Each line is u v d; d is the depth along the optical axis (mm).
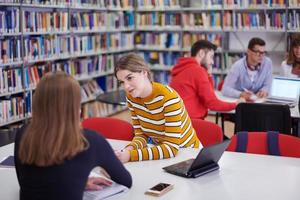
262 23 6164
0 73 4590
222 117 4324
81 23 5914
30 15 4922
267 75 4312
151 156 2051
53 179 1327
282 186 1732
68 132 1321
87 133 1413
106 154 1445
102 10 6488
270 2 6016
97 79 6684
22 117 4949
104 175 1755
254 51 4148
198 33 6723
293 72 4379
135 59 1996
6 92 4695
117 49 6840
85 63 6125
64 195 1333
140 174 1874
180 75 3455
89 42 6164
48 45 5281
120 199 1597
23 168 1375
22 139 1363
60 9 5699
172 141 2070
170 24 6824
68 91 1333
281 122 3312
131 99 2170
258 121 3383
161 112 2080
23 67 4902
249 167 1979
